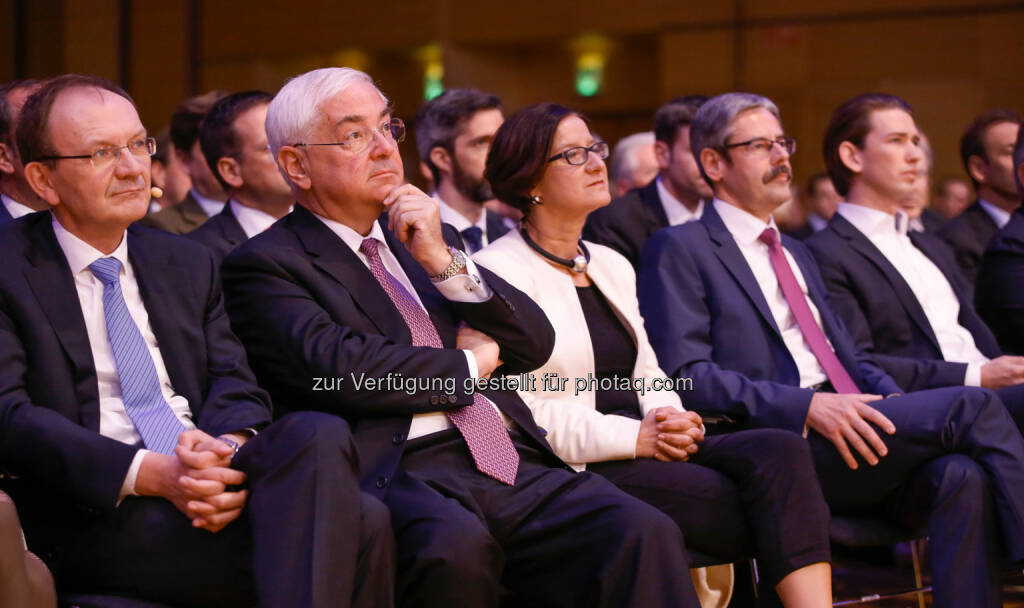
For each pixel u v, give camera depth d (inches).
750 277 254.1
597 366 226.1
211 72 761.6
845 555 345.7
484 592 171.3
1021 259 299.7
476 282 200.1
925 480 217.5
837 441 222.4
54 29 739.4
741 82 711.1
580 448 208.8
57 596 163.5
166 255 190.4
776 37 705.0
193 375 184.5
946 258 304.7
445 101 327.3
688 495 204.7
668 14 721.0
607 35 732.0
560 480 192.7
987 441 214.4
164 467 161.6
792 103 703.7
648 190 352.2
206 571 161.5
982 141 379.6
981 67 673.0
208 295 191.2
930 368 265.9
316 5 753.0
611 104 762.8
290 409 196.2
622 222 340.5
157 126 748.0
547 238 226.2
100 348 177.6
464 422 193.2
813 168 699.4
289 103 201.2
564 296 222.7
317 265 197.5
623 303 229.8
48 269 175.8
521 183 223.8
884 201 295.1
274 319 191.6
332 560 153.0
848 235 290.8
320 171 199.6
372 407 185.5
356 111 199.6
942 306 293.7
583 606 182.7
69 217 178.1
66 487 161.5
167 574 162.4
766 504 200.7
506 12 740.0
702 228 260.7
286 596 149.9
